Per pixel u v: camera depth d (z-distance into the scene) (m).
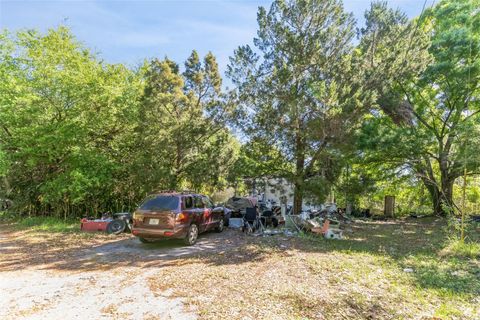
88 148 14.64
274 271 6.28
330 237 10.29
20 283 5.59
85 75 14.29
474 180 18.81
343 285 5.48
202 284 5.47
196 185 15.08
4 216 14.62
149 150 14.41
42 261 7.25
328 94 10.62
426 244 9.52
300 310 4.36
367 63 11.83
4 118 13.38
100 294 5.02
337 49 11.98
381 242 9.82
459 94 14.96
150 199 9.09
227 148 14.84
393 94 13.53
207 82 15.90
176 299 4.77
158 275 6.05
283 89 11.66
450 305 4.81
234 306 4.47
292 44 11.38
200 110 15.10
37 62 14.27
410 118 15.68
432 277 6.14
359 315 4.28
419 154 14.51
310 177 12.53
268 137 12.30
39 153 13.95
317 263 6.90
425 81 14.56
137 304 4.58
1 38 14.58
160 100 14.05
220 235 10.74
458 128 11.29
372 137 12.79
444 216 16.88
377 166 17.55
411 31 12.30
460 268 6.88
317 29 11.84
